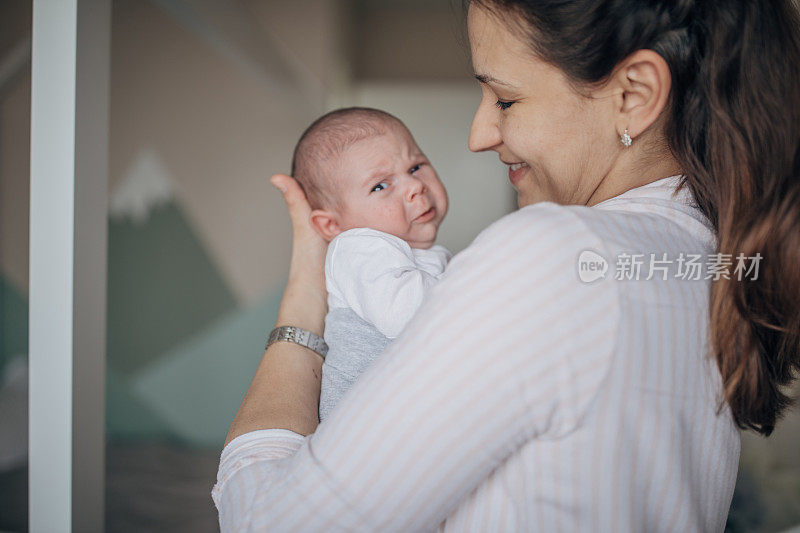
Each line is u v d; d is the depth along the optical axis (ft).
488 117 2.87
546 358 1.73
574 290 1.77
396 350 1.89
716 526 2.26
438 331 1.80
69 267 3.39
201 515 9.34
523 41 2.25
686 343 2.01
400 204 4.16
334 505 1.86
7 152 12.00
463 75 14.43
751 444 8.52
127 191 13.33
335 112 4.53
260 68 9.74
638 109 2.20
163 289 13.37
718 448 2.20
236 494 2.15
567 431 1.77
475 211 14.28
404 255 3.62
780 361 2.34
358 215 4.18
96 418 3.56
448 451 1.76
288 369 3.00
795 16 2.28
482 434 1.76
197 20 7.23
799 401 2.78
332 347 3.26
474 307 1.78
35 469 3.42
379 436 1.80
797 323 2.18
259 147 13.71
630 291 1.86
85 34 3.46
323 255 3.81
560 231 1.84
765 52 2.16
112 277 13.16
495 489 1.93
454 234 14.29
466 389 1.74
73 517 3.41
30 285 3.42
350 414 1.89
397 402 1.80
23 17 11.02
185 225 13.51
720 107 2.15
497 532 1.91
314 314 3.54
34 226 3.41
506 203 14.21
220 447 12.87
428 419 1.76
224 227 13.64
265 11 12.78
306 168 4.37
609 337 1.78
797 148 2.15
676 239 2.11
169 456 11.94
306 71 11.10
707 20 2.14
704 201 2.29
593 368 1.76
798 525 7.40
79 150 3.43
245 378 13.47
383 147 4.21
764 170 2.14
